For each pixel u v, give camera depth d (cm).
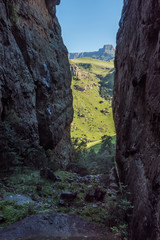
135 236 421
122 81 1175
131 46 906
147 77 548
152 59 515
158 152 400
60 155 2389
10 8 1520
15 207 524
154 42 535
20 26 1606
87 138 14612
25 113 1409
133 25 910
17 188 723
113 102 1686
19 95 1350
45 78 1884
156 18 521
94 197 752
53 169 1409
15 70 1343
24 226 410
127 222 532
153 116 454
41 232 401
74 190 873
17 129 1218
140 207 438
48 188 822
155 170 385
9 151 984
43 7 2305
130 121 811
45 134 1817
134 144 663
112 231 489
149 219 360
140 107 638
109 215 550
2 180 802
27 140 1223
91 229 478
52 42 2441
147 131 520
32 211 508
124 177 782
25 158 1199
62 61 2736
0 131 975
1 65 1175
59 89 2412
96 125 18650
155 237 305
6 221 443
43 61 1962
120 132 1076
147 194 411
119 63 1358
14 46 1401
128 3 1195
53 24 2706
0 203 525
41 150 1491
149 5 575
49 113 1848
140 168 534
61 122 2286
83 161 3409
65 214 532
